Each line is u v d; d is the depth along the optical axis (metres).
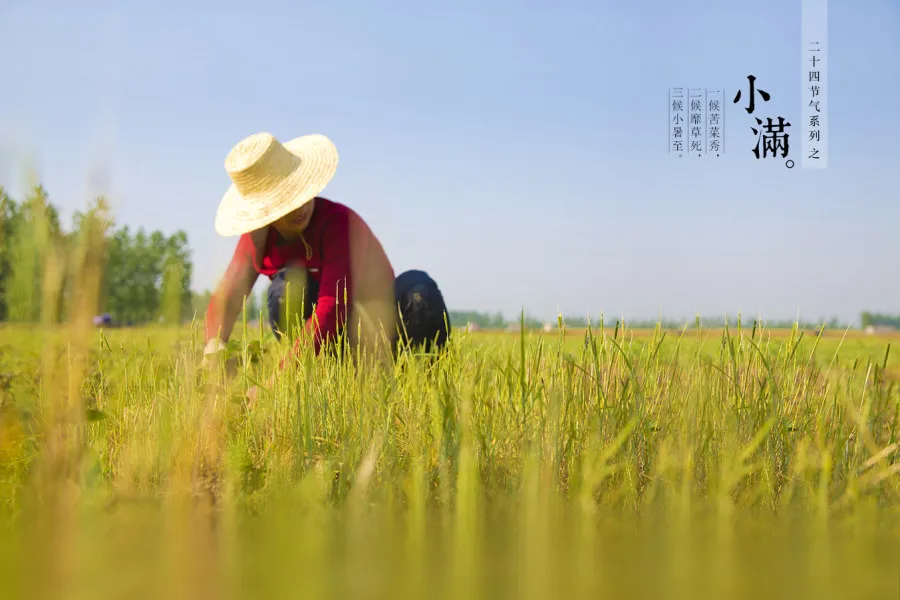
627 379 2.57
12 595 1.13
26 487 1.84
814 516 1.89
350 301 3.69
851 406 2.44
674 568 1.34
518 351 2.83
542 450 2.33
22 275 1.63
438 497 2.07
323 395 2.70
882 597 1.17
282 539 1.50
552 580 1.25
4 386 2.04
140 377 2.67
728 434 2.39
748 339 2.85
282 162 3.75
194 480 2.21
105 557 1.38
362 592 1.17
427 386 2.74
